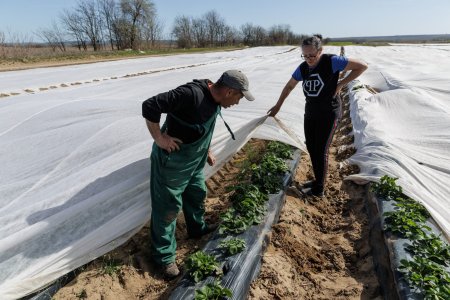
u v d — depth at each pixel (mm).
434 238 3168
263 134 5715
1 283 2715
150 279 3193
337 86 4000
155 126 2740
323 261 3527
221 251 3203
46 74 15031
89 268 3223
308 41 3756
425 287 2621
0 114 6059
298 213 4219
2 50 24359
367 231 3855
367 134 6152
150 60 24172
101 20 45031
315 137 4273
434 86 10875
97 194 3553
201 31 58844
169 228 3203
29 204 3463
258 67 17156
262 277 3174
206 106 2865
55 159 4352
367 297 3021
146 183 3838
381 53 29188
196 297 2592
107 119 5664
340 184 5004
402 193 4062
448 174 4977
